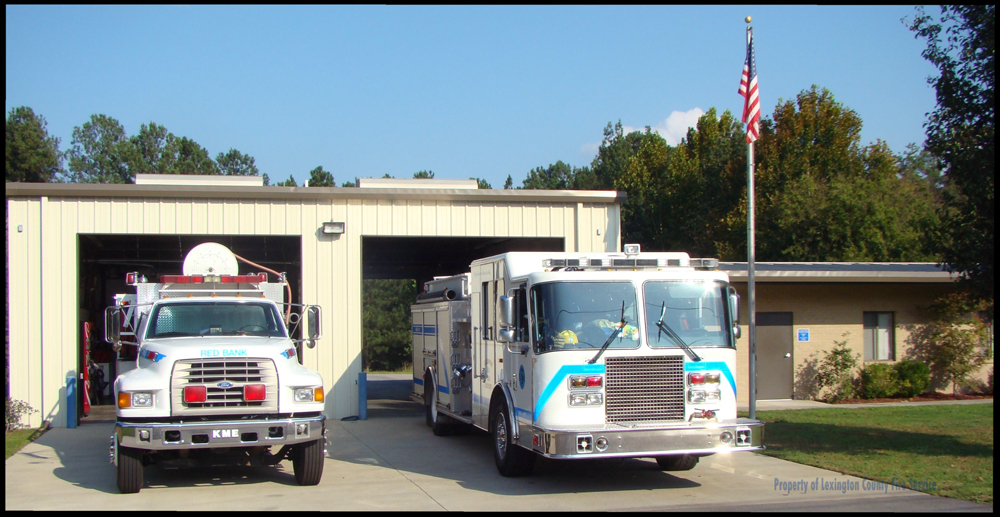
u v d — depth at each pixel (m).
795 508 7.82
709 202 39.19
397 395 22.89
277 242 20.08
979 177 9.80
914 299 19.03
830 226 25.42
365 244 21.03
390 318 52.72
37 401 14.89
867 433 12.57
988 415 14.84
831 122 32.91
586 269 9.08
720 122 40.75
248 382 8.70
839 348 18.39
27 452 11.99
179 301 10.20
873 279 17.48
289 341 9.72
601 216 16.89
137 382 8.50
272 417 8.77
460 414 12.15
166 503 8.37
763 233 28.02
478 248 21.62
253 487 9.20
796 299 18.31
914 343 19.02
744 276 17.09
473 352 11.43
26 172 46.09
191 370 8.60
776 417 14.81
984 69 9.78
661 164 41.34
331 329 15.88
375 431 14.26
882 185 27.09
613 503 8.20
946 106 10.17
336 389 15.86
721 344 8.95
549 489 8.98
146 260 21.06
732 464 10.39
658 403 8.65
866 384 18.19
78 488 9.23
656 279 8.98
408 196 16.19
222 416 8.65
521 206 16.66
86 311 18.19
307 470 9.08
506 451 9.55
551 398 8.51
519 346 9.20
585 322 8.70
